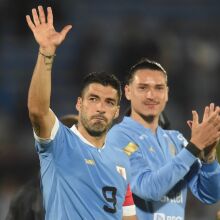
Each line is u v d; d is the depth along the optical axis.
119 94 15.68
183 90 42.12
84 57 43.62
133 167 16.89
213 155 17.16
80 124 15.66
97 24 48.50
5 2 48.09
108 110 15.41
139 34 41.78
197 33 47.69
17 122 42.56
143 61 17.69
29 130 42.22
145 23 47.97
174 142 18.09
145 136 17.39
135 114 17.66
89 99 15.42
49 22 14.66
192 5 50.00
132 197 16.67
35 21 14.65
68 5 49.16
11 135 41.25
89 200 15.05
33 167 38.09
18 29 48.28
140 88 17.42
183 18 49.56
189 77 43.28
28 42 48.38
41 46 14.38
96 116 15.31
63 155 15.02
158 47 41.22
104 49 43.97
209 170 17.27
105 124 15.42
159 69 17.56
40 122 14.45
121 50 40.97
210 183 17.38
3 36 48.38
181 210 17.48
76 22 48.78
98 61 43.06
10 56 48.06
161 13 49.78
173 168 16.25
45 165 14.96
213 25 48.94
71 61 47.41
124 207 16.30
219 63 45.22
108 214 15.22
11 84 46.34
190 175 17.77
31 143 40.69
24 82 46.56
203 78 43.72
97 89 15.38
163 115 18.97
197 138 16.33
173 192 17.34
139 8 49.84
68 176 14.98
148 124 17.62
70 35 48.53
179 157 16.34
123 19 48.31
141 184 16.53
